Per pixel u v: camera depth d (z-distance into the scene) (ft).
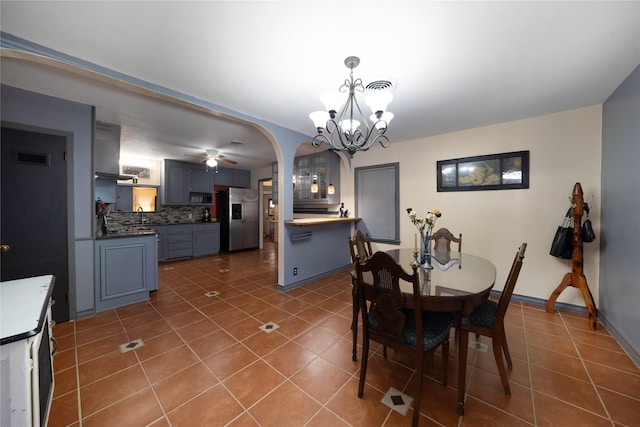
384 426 4.58
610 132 8.11
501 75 6.88
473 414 4.85
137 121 10.80
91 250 9.09
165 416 4.77
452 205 12.07
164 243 18.04
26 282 4.76
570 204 9.43
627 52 5.84
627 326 6.96
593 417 4.76
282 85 7.42
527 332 7.95
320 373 6.03
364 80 7.08
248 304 10.19
